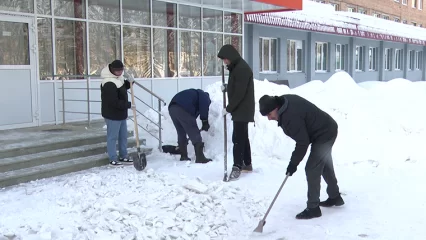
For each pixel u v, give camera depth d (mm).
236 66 6227
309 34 19812
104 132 7855
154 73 11383
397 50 29750
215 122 8273
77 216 4680
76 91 9430
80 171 6691
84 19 9641
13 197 5352
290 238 4371
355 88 9547
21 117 8461
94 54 9922
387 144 7574
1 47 8172
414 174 6578
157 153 7977
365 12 30000
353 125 7988
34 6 8641
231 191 5473
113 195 5227
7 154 6340
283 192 5801
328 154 4891
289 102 4699
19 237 4125
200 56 12750
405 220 4777
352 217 4910
